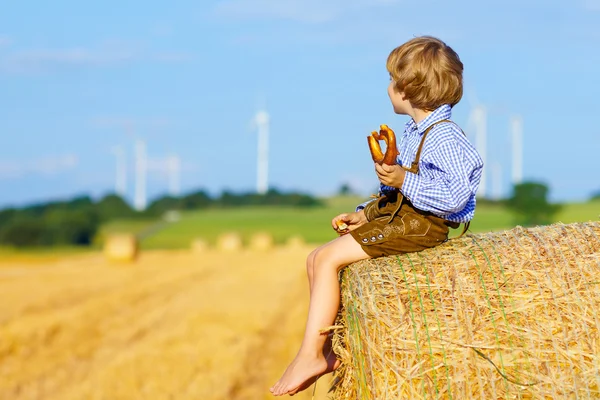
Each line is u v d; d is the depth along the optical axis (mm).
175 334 15891
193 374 12781
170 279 28453
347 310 6141
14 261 42375
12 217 78125
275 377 12750
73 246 68875
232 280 27766
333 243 6379
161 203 97188
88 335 16594
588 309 5719
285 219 82625
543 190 59812
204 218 85062
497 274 5844
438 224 6207
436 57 6254
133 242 38156
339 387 6414
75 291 24250
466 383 5633
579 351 5637
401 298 5844
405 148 6453
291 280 27672
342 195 105125
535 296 5742
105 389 11898
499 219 58156
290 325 17344
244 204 100125
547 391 5609
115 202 86812
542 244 6008
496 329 5684
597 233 6113
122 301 21750
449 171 6094
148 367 13102
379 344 5785
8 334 16062
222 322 17516
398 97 6480
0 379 12758
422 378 5676
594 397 5609
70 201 84375
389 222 6258
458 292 5797
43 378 12914
